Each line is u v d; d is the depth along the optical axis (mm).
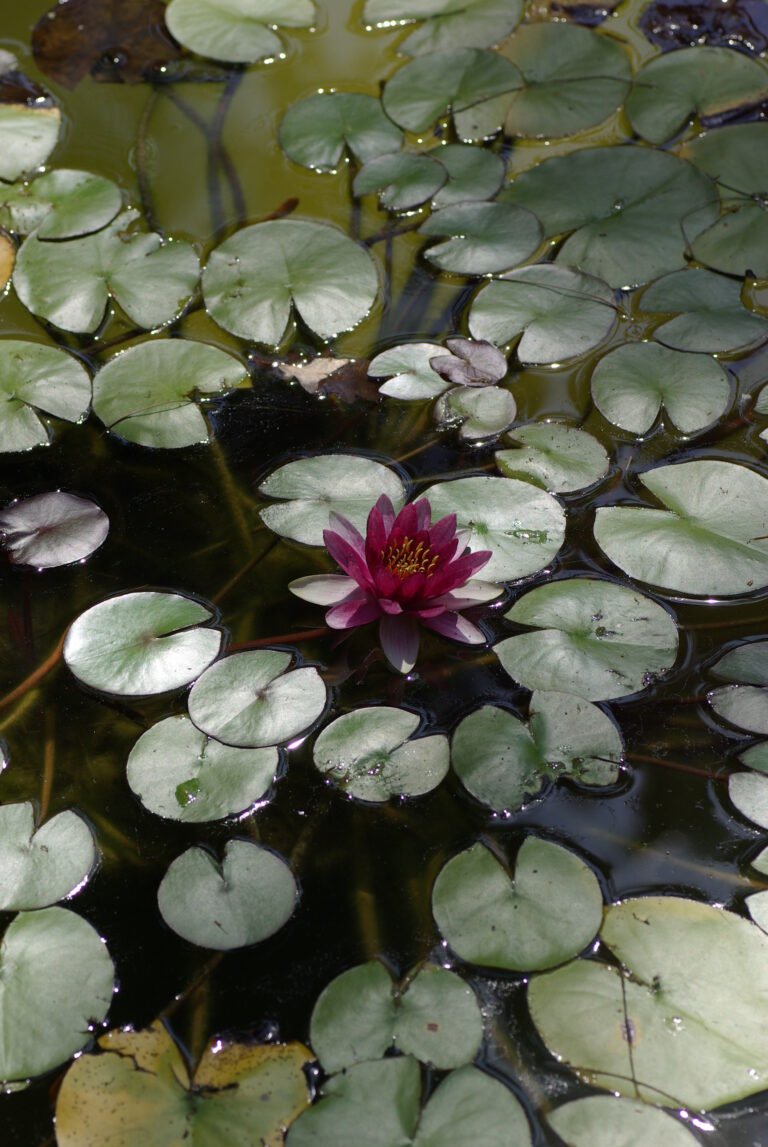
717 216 2309
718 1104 1152
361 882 1375
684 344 2053
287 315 2135
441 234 2307
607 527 1766
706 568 1691
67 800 1467
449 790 1462
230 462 1912
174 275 2217
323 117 2566
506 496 1802
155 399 1986
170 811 1425
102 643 1622
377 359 2064
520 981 1257
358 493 1818
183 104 2611
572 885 1339
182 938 1317
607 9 2826
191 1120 1151
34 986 1270
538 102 2592
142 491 1868
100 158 2479
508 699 1563
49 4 2850
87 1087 1184
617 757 1470
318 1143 1120
